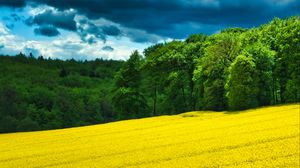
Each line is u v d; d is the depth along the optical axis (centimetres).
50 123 13112
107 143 4662
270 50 7969
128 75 9694
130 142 4578
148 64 9794
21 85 16775
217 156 3288
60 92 15712
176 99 9812
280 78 7944
